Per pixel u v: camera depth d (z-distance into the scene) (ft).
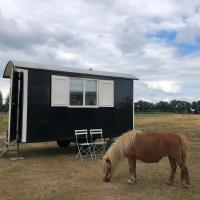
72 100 37.60
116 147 23.86
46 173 27.71
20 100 34.40
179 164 22.86
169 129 69.36
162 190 22.41
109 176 24.43
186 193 21.74
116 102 41.52
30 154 38.22
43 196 20.83
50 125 35.63
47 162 32.89
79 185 23.72
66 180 25.25
